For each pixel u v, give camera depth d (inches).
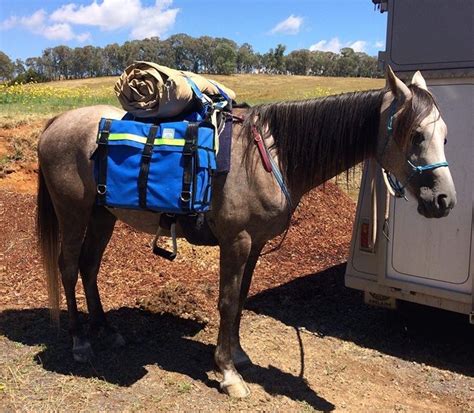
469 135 148.6
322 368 150.6
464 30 146.7
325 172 128.3
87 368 139.6
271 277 229.5
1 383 128.3
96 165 128.9
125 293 193.3
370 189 171.6
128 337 158.7
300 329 177.8
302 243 283.3
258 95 1151.0
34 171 315.9
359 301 207.5
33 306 176.9
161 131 123.0
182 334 163.5
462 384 146.6
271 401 129.2
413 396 139.0
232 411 123.3
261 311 191.0
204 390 131.6
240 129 126.9
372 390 140.7
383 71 167.5
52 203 148.0
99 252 155.2
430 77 154.0
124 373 137.9
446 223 155.3
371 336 176.1
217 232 127.4
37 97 569.9
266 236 128.6
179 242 242.7
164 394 128.4
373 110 120.3
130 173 123.8
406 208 162.4
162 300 182.5
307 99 128.7
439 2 150.6
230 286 127.9
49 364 140.0
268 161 122.9
